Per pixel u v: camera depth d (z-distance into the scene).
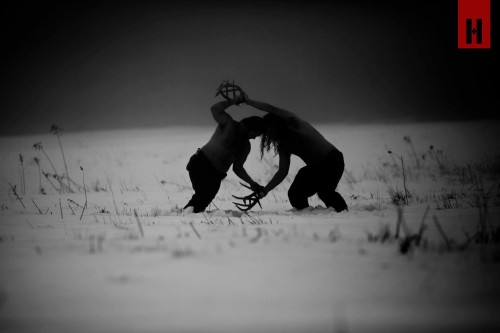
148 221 32.78
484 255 22.19
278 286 18.73
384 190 49.38
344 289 18.47
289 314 16.50
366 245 24.00
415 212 34.16
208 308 16.97
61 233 28.86
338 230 27.72
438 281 19.22
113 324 16.06
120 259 22.16
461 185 50.66
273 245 24.06
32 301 17.89
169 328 15.70
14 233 29.27
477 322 15.97
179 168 76.81
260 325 15.77
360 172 65.31
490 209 34.56
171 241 25.44
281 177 36.19
